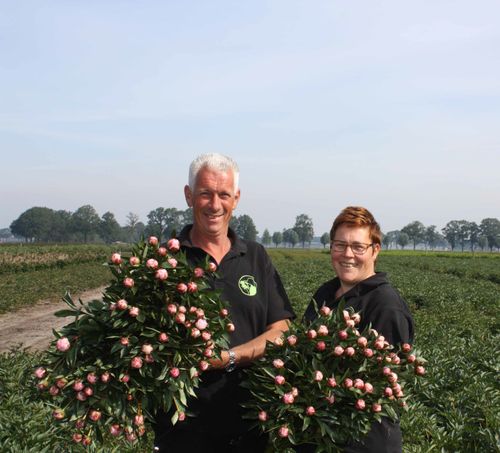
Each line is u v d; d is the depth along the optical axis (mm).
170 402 2859
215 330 2963
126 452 5348
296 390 2926
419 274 34031
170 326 2824
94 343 2830
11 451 5047
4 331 15336
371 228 3564
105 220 186500
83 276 31422
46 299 22391
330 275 28859
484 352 9867
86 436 2922
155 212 167625
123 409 2807
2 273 33812
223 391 3365
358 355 3059
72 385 2828
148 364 2826
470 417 6875
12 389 6824
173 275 2895
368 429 2980
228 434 3436
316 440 2982
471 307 18344
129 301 2871
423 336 11320
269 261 3775
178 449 3398
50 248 43844
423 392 7543
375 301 3352
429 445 5922
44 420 5746
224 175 3348
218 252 3557
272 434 2998
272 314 3648
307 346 3084
